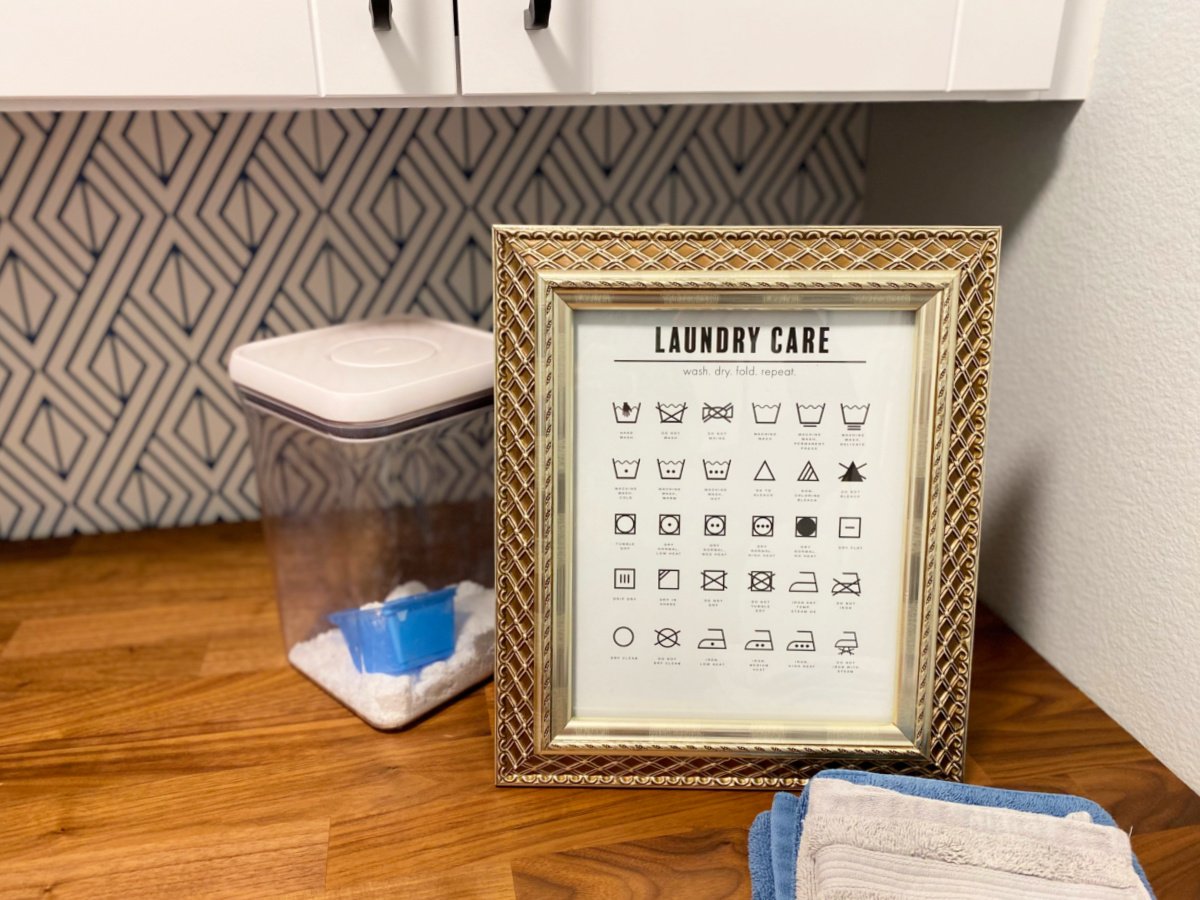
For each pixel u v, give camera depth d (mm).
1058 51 614
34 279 848
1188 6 541
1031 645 751
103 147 824
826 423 570
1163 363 583
